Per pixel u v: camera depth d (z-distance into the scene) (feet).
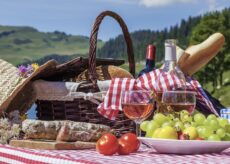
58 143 8.05
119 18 11.12
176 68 9.76
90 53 9.79
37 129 8.52
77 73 11.09
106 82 9.82
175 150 7.45
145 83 9.66
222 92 240.53
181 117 8.31
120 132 9.70
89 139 8.60
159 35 503.20
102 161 6.43
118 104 9.66
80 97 9.77
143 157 7.16
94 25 9.81
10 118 10.11
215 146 7.39
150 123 8.13
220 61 239.30
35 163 6.99
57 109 10.17
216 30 238.27
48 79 11.03
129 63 11.73
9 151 7.82
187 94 8.42
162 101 8.53
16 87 10.12
